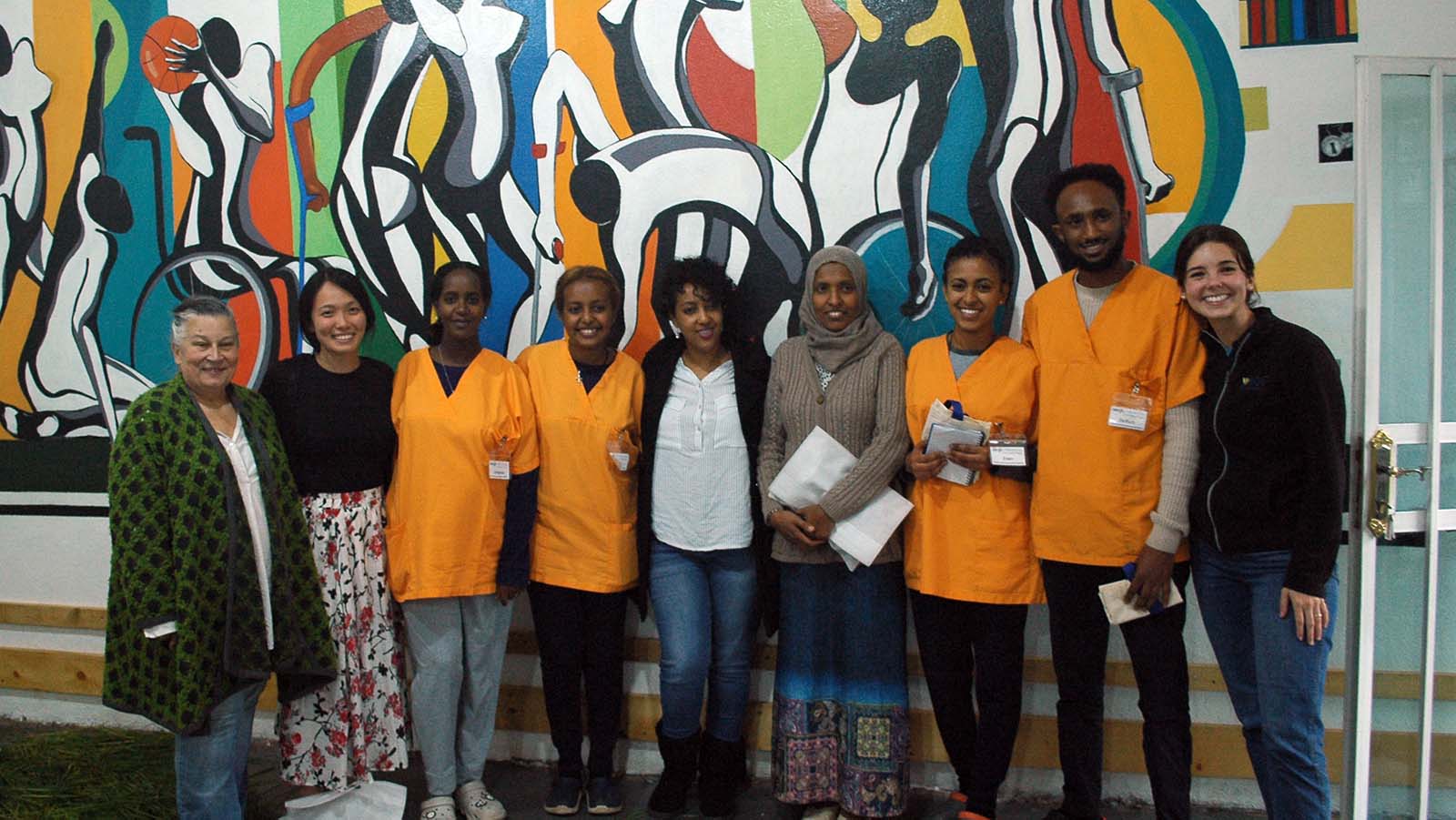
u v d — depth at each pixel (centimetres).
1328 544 198
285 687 242
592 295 257
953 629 248
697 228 296
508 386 263
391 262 314
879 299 287
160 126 326
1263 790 227
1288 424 204
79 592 341
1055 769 279
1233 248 205
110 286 333
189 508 213
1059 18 272
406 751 259
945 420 235
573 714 275
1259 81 264
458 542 251
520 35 303
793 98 288
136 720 340
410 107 310
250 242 323
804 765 255
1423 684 236
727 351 269
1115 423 221
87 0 328
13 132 336
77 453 339
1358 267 224
